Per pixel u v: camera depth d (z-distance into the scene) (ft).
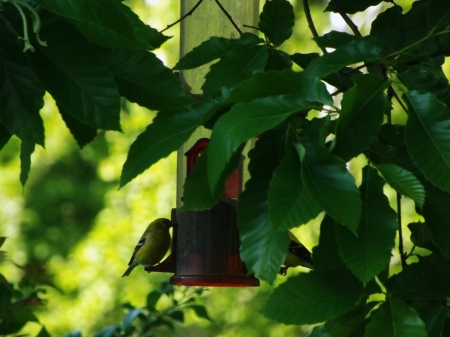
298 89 16.75
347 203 14.99
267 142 17.06
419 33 25.82
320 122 16.87
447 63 71.72
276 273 15.89
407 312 17.57
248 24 30.91
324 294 18.08
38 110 17.92
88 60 18.11
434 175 16.67
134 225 76.69
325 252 18.21
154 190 76.64
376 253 16.21
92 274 76.64
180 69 22.54
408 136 17.02
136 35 18.10
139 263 34.32
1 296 32.48
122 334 35.58
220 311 74.28
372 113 16.80
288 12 22.38
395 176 16.28
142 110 79.66
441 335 19.85
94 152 84.99
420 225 21.15
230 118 15.35
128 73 20.58
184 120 16.81
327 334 19.89
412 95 17.39
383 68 21.97
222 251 31.89
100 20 16.56
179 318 36.32
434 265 19.08
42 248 86.12
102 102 18.08
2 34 17.88
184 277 32.32
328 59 18.89
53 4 16.28
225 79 21.06
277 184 15.28
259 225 16.34
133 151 16.44
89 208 88.12
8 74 17.90
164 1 75.87
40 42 16.38
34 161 88.38
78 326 75.77
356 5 27.55
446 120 17.03
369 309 18.93
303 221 14.89
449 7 20.54
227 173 17.33
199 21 31.09
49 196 87.56
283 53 22.02
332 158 15.57
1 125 18.99
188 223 32.42
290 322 17.87
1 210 87.35
